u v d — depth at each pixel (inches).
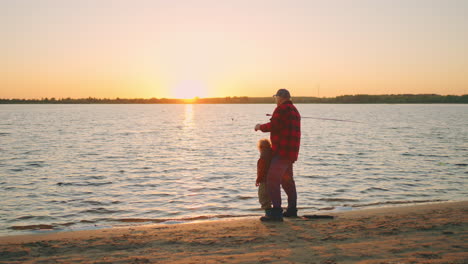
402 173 567.5
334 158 747.4
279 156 240.4
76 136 1360.7
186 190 455.8
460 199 395.5
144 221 315.3
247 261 164.6
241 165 674.8
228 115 4256.9
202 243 195.6
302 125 2074.3
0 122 2327.8
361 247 182.2
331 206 364.2
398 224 230.1
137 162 716.0
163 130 1747.0
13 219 331.6
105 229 244.8
